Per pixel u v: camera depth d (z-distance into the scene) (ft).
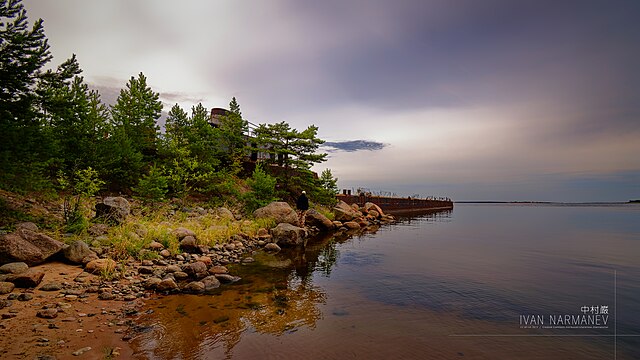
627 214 292.40
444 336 20.84
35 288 24.14
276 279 33.86
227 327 20.56
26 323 18.53
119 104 80.53
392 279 35.78
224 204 80.02
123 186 69.62
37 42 33.37
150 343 17.58
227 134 94.43
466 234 90.58
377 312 24.94
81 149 57.72
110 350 16.35
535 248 65.16
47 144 35.24
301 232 62.59
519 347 19.60
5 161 30.89
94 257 31.89
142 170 73.46
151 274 31.40
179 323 20.75
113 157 62.28
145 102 83.30
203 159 79.92
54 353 15.52
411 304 27.27
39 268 28.14
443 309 26.23
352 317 23.62
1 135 30.48
